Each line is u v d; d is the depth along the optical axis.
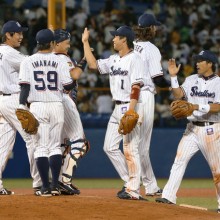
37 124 34.94
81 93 75.44
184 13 92.50
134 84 36.09
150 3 97.44
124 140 36.97
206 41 89.44
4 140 38.62
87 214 31.58
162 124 73.12
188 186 62.31
